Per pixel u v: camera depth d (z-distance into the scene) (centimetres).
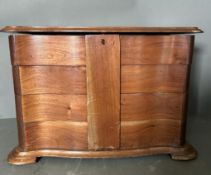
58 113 86
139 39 81
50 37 80
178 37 83
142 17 133
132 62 83
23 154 88
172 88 87
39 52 81
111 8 131
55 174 83
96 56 81
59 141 88
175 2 133
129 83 84
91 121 85
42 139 88
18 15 127
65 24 130
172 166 88
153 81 85
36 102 85
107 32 80
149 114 88
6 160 91
